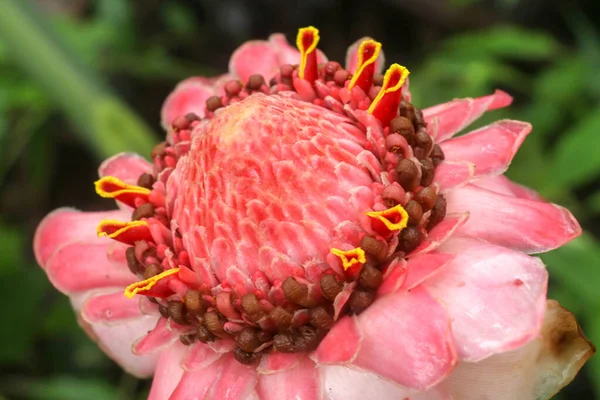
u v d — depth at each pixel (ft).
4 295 1.86
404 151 1.24
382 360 1.18
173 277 1.24
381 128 1.26
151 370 1.37
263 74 1.43
